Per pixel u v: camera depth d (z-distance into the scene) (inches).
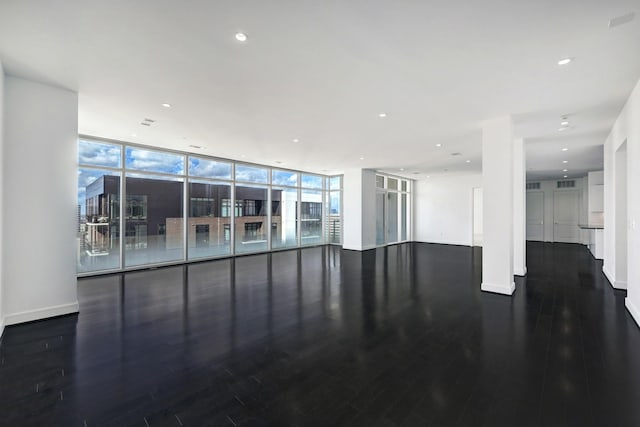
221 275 244.2
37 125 136.9
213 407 80.3
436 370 98.8
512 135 181.0
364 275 244.8
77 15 87.5
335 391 87.4
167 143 254.1
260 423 74.0
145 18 88.7
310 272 256.4
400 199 486.0
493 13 85.8
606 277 233.9
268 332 130.0
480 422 74.4
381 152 282.7
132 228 265.4
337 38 99.0
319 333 128.9
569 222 461.7
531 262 301.6
